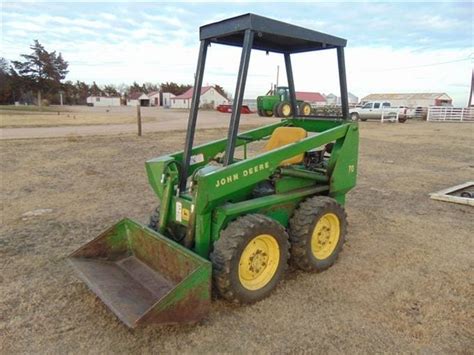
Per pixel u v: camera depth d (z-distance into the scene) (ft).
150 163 10.91
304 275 11.16
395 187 22.61
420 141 47.42
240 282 9.14
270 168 10.00
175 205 10.10
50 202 18.15
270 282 9.86
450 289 10.52
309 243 10.85
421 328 8.69
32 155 31.04
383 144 44.19
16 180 22.47
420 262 12.22
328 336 8.33
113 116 94.32
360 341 8.18
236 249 8.85
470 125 75.36
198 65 10.36
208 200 8.89
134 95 258.37
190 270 8.57
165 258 9.37
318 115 13.30
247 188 10.12
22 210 16.84
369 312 9.31
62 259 11.94
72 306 9.32
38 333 8.29
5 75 179.83
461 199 18.81
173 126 63.72
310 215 10.75
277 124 13.76
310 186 11.69
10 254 12.25
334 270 11.55
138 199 18.86
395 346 8.04
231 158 9.40
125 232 10.78
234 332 8.39
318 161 12.67
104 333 8.31
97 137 44.11
